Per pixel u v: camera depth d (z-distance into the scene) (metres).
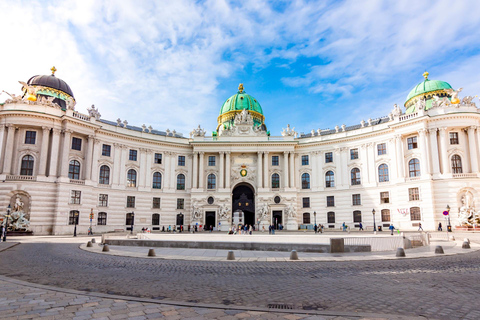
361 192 61.44
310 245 25.23
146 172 64.56
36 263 19.11
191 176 68.31
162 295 10.85
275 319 8.12
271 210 64.94
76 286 12.38
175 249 27.55
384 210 58.50
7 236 44.53
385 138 60.03
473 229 47.06
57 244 32.62
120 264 18.91
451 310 9.01
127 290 11.63
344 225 59.47
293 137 68.44
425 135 53.97
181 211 66.50
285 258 21.52
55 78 60.56
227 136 68.56
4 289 11.33
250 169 68.25
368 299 10.30
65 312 8.61
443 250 25.11
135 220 61.81
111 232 55.97
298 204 66.94
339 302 9.93
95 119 58.16
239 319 8.10
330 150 66.31
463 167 52.56
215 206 64.69
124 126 65.06
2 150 49.81
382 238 26.92
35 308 8.97
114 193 59.78
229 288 12.02
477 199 49.97
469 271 15.85
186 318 8.16
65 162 52.53
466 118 52.62
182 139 69.62
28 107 51.31
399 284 12.72
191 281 13.46
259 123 80.94
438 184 52.06
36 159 51.59
